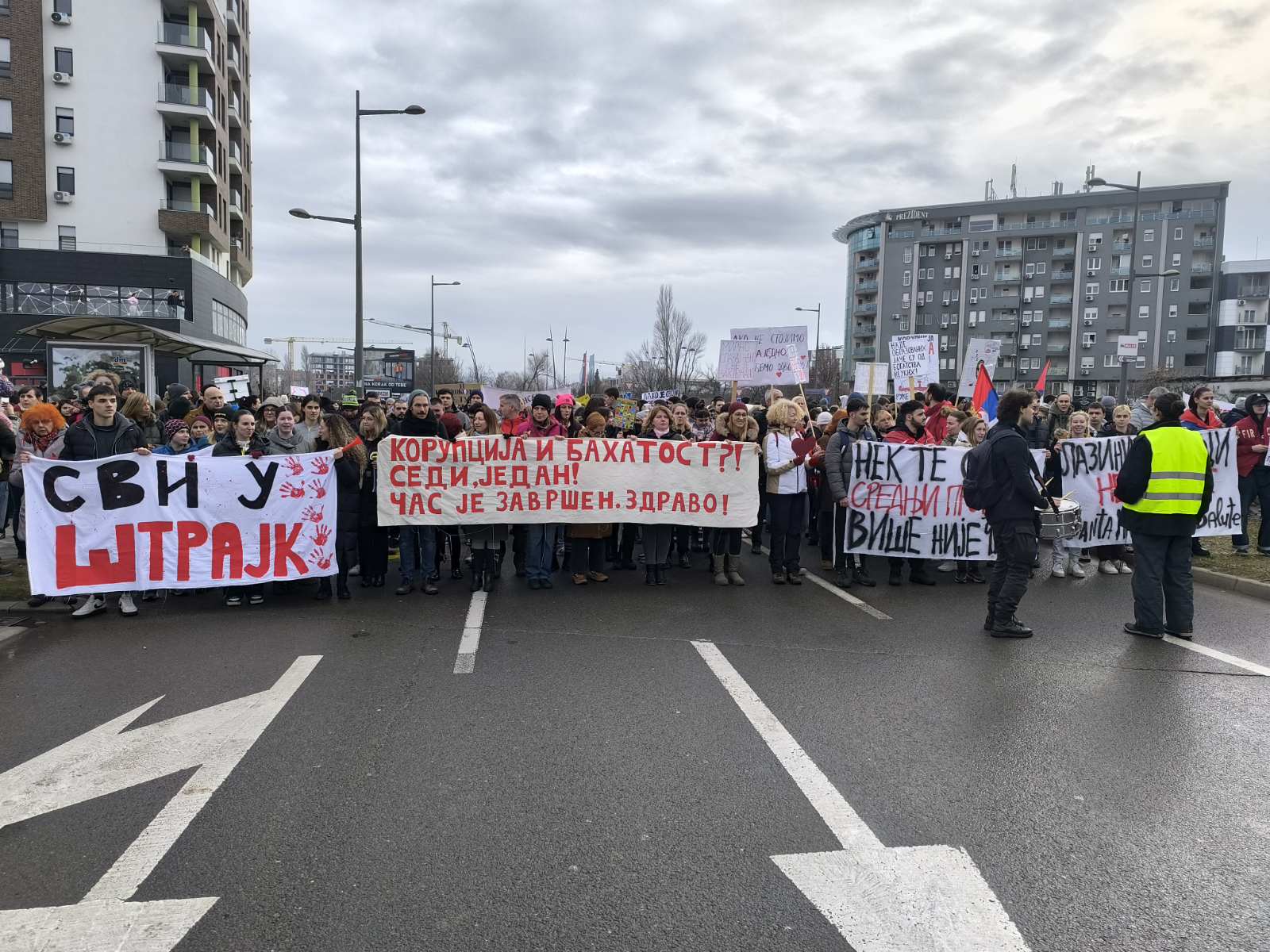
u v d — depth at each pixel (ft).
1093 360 276.21
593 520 27.48
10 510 30.89
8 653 20.07
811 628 22.82
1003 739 15.05
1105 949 9.19
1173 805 12.60
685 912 9.77
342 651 20.16
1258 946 9.27
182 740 14.71
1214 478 32.53
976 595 27.40
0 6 129.18
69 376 56.59
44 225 134.41
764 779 13.30
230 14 166.81
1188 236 265.34
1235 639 22.02
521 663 19.26
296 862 10.78
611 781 13.16
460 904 9.90
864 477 28.84
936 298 296.10
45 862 10.82
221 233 152.56
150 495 23.91
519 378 261.44
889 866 10.79
